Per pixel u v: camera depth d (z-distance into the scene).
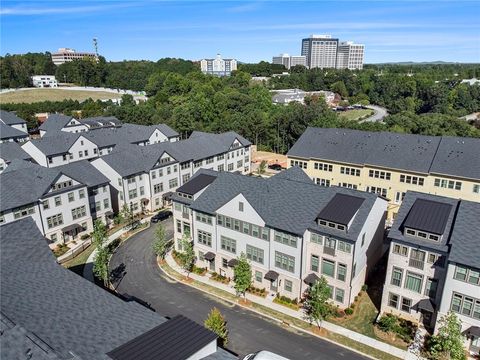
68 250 48.66
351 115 144.25
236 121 107.69
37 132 121.88
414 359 29.08
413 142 59.25
